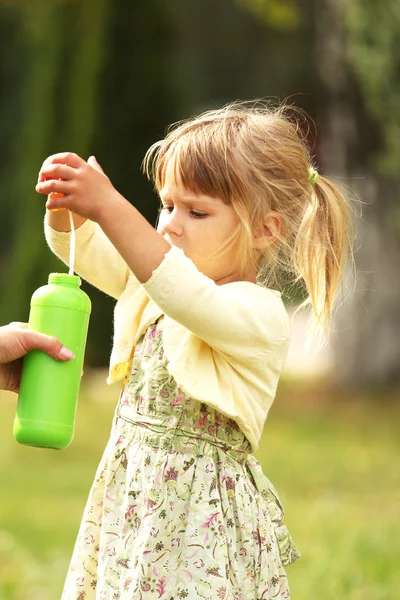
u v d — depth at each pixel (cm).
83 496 1434
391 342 2377
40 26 2603
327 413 2145
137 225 518
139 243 516
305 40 3681
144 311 578
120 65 2550
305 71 3703
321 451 1762
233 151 564
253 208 568
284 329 554
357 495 1429
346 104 2297
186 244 563
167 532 540
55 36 2555
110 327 2570
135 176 2567
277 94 3747
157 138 2577
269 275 610
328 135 2372
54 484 1504
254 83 3778
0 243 3553
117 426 574
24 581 990
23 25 3362
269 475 1557
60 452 1722
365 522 1233
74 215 598
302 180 596
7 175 3606
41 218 2580
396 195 2305
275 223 582
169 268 517
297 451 1756
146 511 544
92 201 516
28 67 3656
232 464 559
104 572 555
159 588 536
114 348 583
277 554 571
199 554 539
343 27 2270
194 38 3731
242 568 551
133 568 543
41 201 2581
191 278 520
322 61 2334
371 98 2012
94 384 2441
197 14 3725
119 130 2556
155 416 555
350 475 1570
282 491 1454
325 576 978
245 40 3781
